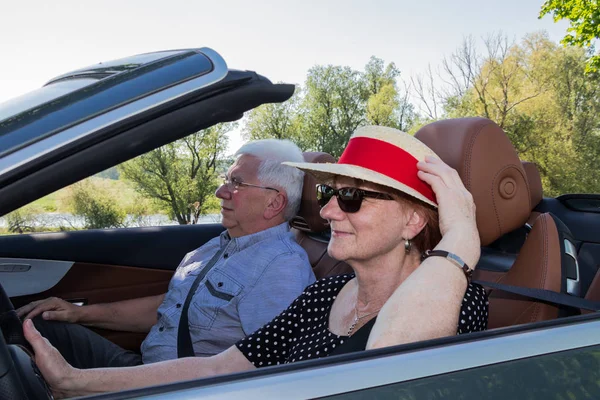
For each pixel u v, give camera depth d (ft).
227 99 4.11
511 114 88.17
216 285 7.75
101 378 5.08
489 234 6.02
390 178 4.87
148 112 3.84
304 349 5.52
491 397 3.15
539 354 3.41
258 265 7.73
